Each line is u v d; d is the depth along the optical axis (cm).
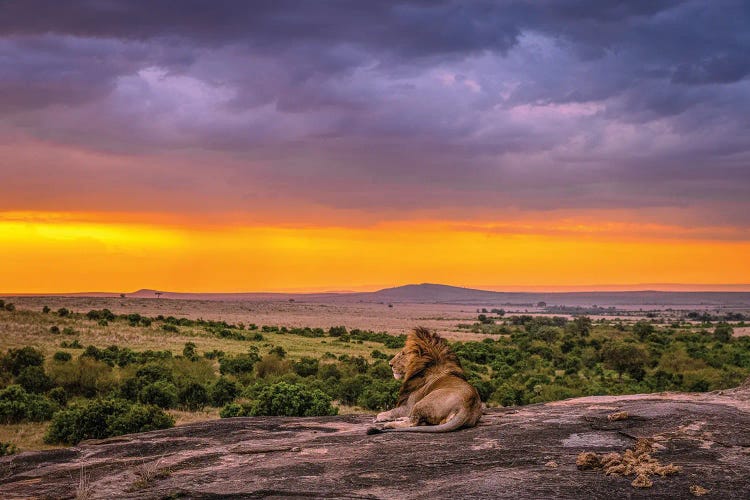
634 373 6588
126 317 11094
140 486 636
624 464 580
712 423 746
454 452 689
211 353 7038
